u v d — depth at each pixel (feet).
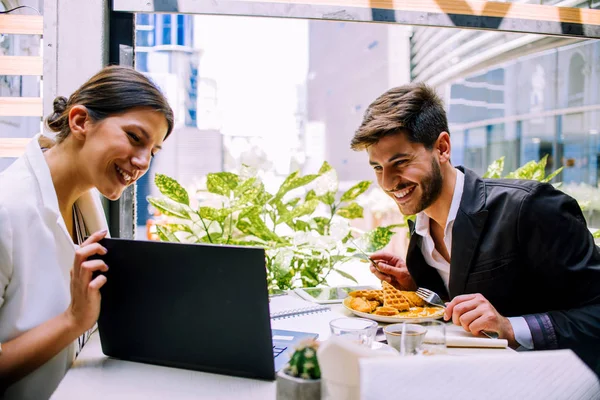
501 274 4.00
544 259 3.80
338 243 6.03
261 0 5.23
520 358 1.82
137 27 5.53
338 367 1.90
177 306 2.68
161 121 3.36
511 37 9.68
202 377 2.61
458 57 11.73
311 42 34.53
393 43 15.31
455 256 4.16
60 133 3.43
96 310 2.74
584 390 1.78
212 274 2.56
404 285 4.80
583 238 3.80
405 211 4.25
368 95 19.77
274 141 6.67
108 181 3.28
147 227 6.04
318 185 6.40
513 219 3.91
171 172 7.61
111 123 3.19
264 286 2.47
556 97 9.53
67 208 3.56
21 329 2.91
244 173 6.40
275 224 6.29
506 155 11.19
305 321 3.63
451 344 3.00
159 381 2.55
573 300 3.77
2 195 3.00
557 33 5.84
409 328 2.68
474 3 5.60
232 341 2.60
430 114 4.02
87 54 5.09
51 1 4.99
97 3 5.07
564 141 9.40
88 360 2.89
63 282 3.14
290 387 1.97
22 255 2.95
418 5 5.47
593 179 8.60
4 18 4.95
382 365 1.72
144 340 2.80
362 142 4.05
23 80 5.40
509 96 10.89
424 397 1.68
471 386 1.71
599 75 8.36
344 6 5.34
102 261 2.71
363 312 3.69
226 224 5.77
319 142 28.09
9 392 2.89
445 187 4.29
